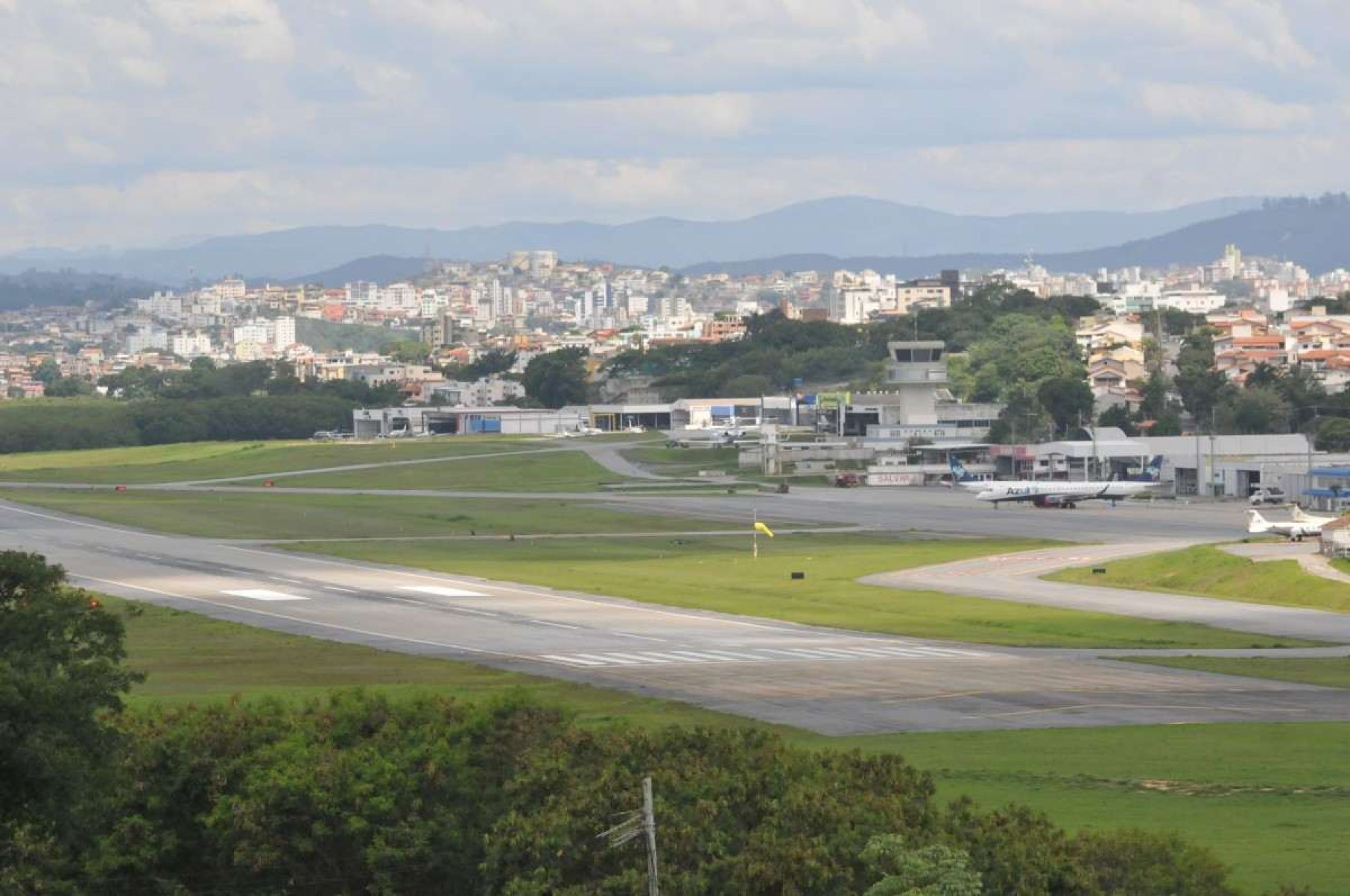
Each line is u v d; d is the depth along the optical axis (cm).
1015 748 11875
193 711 9319
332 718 9112
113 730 8262
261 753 8562
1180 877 7194
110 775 8231
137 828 8344
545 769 8269
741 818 7881
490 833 8106
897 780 8325
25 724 7594
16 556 8569
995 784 10538
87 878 8200
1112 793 10231
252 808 8200
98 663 8125
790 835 7619
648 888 7344
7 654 7962
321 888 8388
